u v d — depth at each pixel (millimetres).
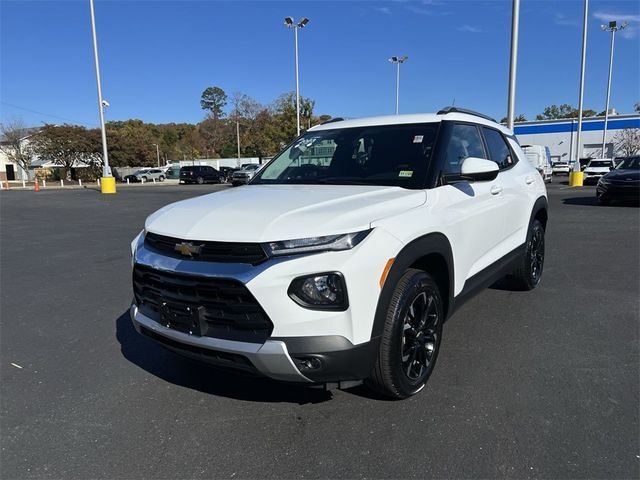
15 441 2740
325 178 3723
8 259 8086
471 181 3379
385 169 3549
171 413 3012
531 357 3674
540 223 5734
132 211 16250
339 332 2457
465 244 3547
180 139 110812
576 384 3227
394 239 2682
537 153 29172
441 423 2791
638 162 15273
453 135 3795
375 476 2350
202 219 2789
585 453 2479
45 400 3213
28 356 3965
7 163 65812
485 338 4070
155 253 2863
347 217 2596
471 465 2408
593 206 14766
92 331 4547
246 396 3205
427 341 3139
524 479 2295
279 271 2398
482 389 3182
